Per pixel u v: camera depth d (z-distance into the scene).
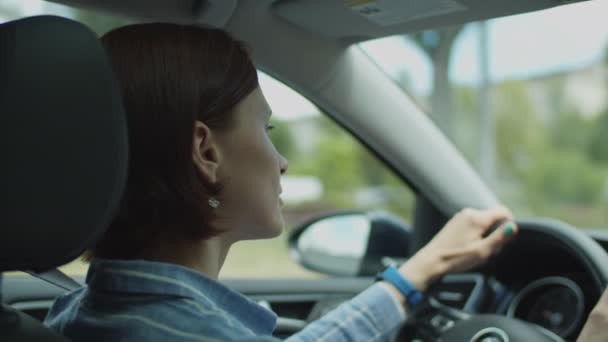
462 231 1.19
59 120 0.71
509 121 20.56
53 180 0.70
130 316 0.77
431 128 1.85
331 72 1.65
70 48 0.73
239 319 0.85
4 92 0.69
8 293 1.70
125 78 0.80
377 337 0.99
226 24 1.46
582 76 20.28
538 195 20.25
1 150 0.69
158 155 0.80
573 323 1.49
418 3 1.30
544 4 1.24
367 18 1.43
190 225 0.82
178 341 0.75
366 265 2.13
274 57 1.57
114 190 0.73
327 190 15.91
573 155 20.66
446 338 1.32
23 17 0.76
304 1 1.38
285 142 16.02
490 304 1.71
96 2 1.35
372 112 1.76
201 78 0.82
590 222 18.88
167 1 1.38
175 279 0.79
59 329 0.86
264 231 0.90
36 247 0.71
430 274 1.13
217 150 0.84
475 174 1.90
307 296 1.99
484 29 15.98
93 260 0.86
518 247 1.61
